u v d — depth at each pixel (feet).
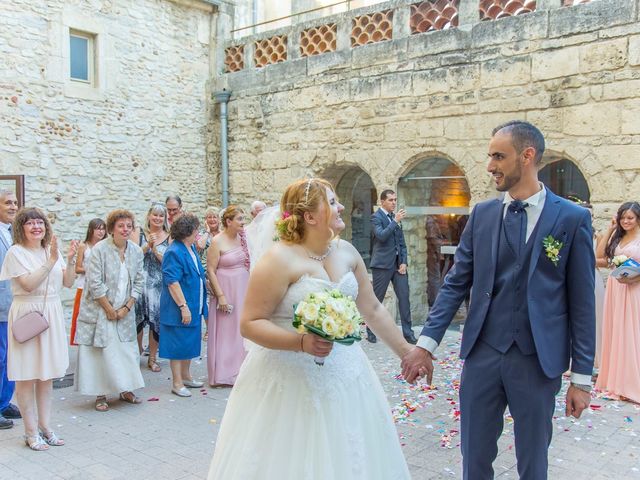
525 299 8.17
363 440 8.03
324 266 8.36
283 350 7.62
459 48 24.56
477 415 8.61
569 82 21.91
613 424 14.73
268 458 7.76
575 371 8.16
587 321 8.14
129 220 16.12
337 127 28.68
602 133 21.29
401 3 26.37
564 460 12.53
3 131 25.61
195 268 17.54
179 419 15.35
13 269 12.91
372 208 33.22
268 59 31.89
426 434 14.02
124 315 16.19
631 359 16.60
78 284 19.01
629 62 20.54
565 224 8.13
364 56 27.48
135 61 30.55
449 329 26.66
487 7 24.16
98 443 13.67
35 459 12.70
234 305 18.21
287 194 8.35
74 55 28.50
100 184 29.32
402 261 23.90
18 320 12.80
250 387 8.23
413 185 28.17
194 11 33.27
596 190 21.59
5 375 15.14
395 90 26.55
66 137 27.84
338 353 8.23
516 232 8.29
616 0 20.68
